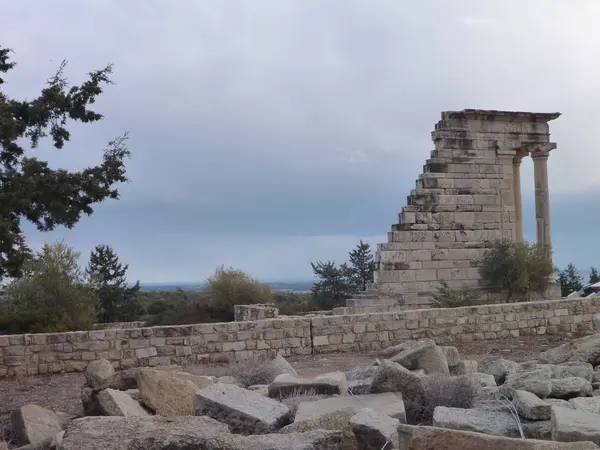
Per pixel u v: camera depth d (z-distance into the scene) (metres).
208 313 42.00
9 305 26.77
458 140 31.69
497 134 32.16
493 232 31.61
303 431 8.54
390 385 10.74
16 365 16.70
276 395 11.38
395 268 30.25
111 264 53.44
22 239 13.38
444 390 10.67
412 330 20.86
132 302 52.19
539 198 33.03
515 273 30.70
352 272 59.31
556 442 6.52
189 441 6.67
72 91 14.02
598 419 8.09
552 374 12.32
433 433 6.96
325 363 17.94
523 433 8.58
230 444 6.74
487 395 10.93
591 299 23.98
